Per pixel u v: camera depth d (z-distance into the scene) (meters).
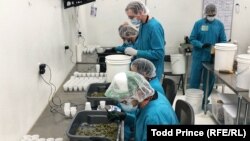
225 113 3.18
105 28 4.91
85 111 1.70
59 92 2.52
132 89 1.46
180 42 5.09
